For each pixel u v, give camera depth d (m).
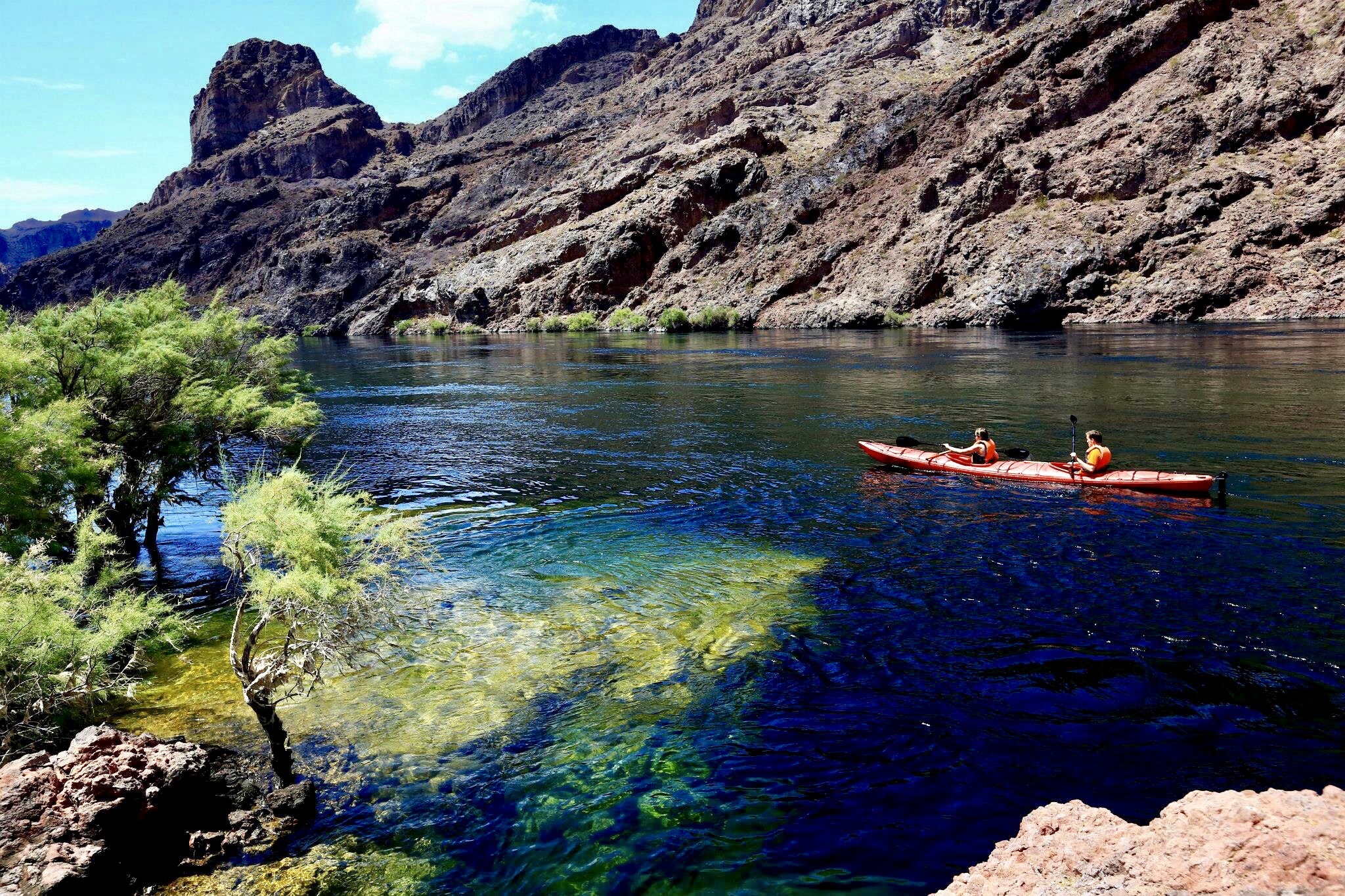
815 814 6.39
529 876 5.83
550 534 15.31
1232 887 3.25
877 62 179.25
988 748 7.30
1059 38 92.12
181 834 6.16
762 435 25.52
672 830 6.26
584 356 66.44
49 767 5.98
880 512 16.02
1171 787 6.55
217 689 9.22
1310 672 8.55
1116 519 14.66
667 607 11.30
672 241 120.94
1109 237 72.25
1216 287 64.50
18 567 8.46
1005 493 17.08
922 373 40.41
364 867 6.00
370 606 8.06
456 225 173.25
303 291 159.00
